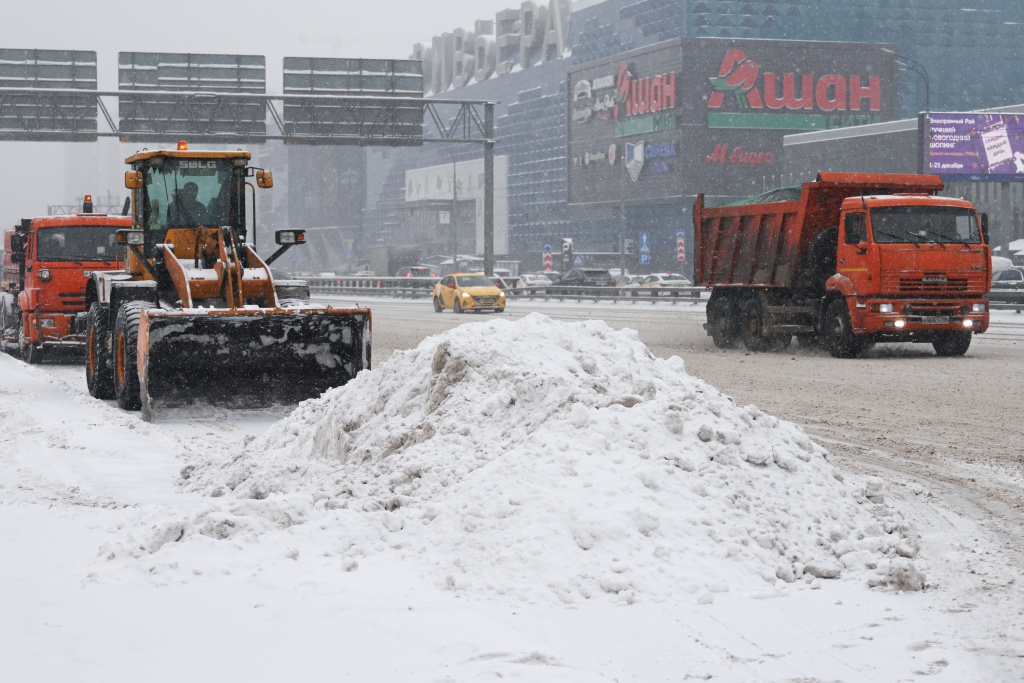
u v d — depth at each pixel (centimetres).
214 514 711
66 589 628
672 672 503
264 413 1452
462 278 4850
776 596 616
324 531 709
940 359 2238
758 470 763
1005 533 780
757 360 2269
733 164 10081
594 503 683
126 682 485
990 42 11794
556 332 963
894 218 2248
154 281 1655
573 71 11462
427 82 18138
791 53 10069
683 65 9975
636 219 11181
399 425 919
